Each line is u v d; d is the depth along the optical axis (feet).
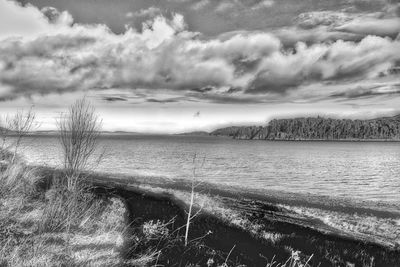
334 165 322.34
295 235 56.39
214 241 47.47
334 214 77.25
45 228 27.73
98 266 24.47
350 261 45.52
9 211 29.12
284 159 381.81
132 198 75.82
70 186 40.63
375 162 374.22
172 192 90.17
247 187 132.57
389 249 52.13
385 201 115.65
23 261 20.95
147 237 40.40
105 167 184.24
